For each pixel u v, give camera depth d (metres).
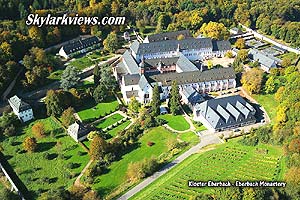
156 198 199.88
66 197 197.88
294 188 186.75
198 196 191.38
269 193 184.75
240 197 181.38
